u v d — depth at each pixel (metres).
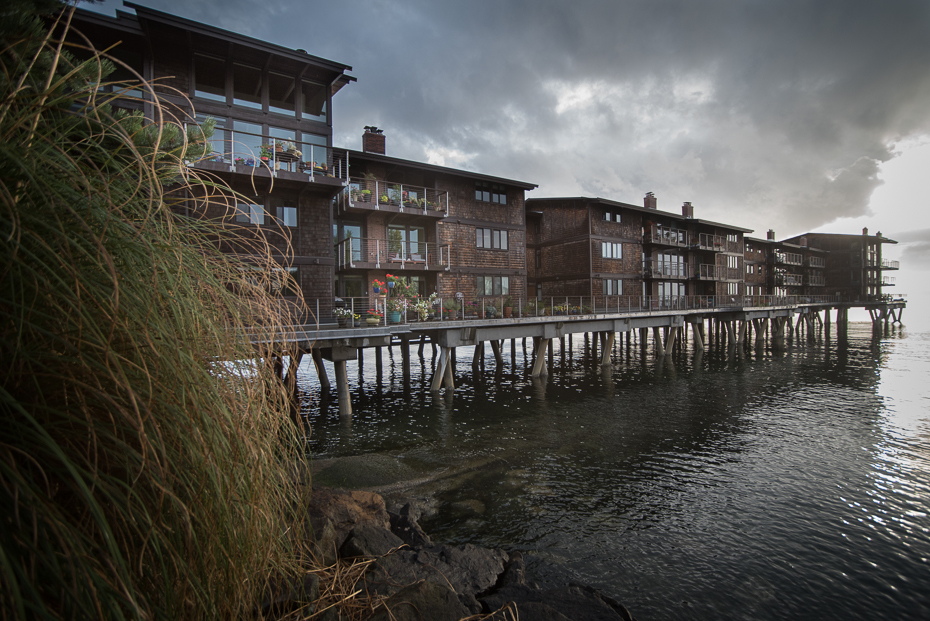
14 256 1.01
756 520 6.03
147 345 1.22
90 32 11.25
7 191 1.02
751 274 42.00
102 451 1.17
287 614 1.80
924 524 5.96
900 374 18.83
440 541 5.25
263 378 1.70
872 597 4.47
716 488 7.10
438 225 19.64
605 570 4.80
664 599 4.36
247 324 1.73
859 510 6.36
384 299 14.28
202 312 1.46
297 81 14.03
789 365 22.31
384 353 29.86
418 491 6.59
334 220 17.94
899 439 9.86
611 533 5.59
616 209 28.44
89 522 1.18
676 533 5.65
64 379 1.06
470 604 2.92
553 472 7.66
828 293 54.31
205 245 1.66
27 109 1.16
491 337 16.62
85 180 1.16
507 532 5.53
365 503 4.70
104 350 1.10
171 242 1.40
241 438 1.44
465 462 7.91
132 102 11.52
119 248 1.26
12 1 2.46
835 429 10.70
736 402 13.88
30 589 0.81
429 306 16.33
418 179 19.72
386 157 17.61
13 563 0.83
